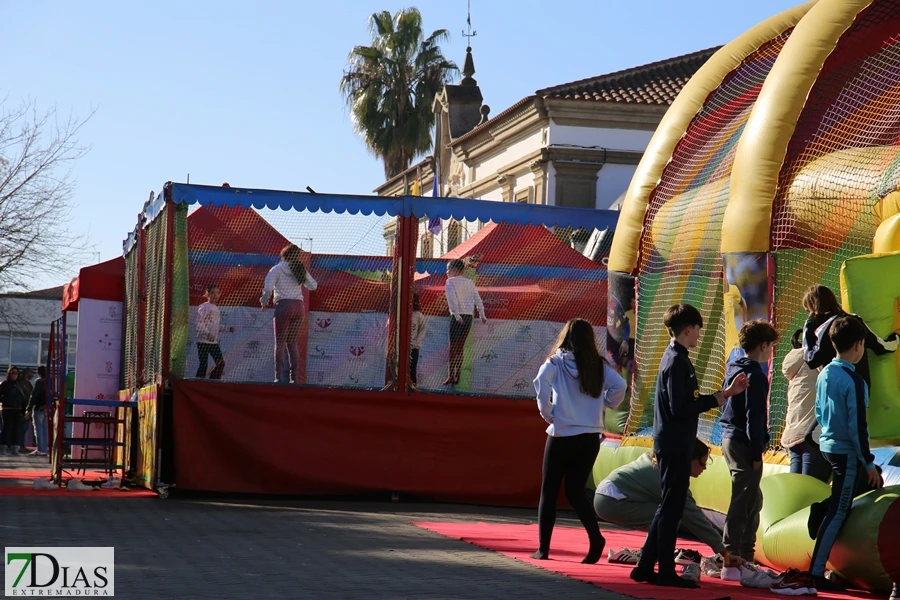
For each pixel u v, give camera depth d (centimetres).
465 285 1333
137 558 746
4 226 3219
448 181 3859
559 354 800
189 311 1261
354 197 1274
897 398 752
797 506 781
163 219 1286
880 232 891
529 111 3138
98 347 1706
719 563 761
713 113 1152
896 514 662
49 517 995
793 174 960
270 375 1269
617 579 714
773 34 1142
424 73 4250
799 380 829
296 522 1016
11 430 2380
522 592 648
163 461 1248
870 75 984
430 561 775
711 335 1047
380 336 1288
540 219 1323
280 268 1260
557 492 804
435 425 1273
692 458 713
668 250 1134
